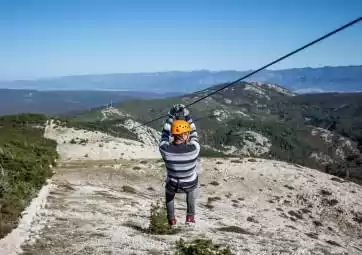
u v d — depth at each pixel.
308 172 65.31
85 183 43.53
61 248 17.44
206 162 64.31
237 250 21.33
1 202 22.53
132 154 78.69
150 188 48.34
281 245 25.55
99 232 21.06
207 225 29.12
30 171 34.16
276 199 52.78
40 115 104.69
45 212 24.39
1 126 93.62
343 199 55.59
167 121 7.36
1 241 17.19
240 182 56.19
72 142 84.50
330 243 36.56
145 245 19.23
